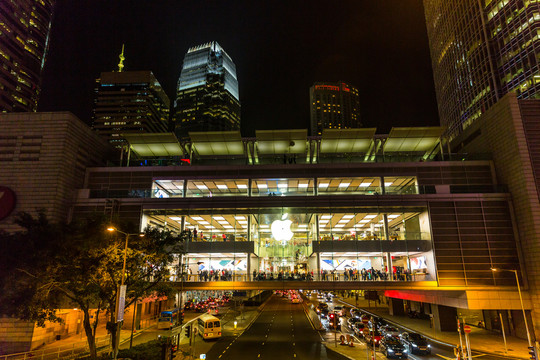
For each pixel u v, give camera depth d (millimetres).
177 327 50281
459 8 98250
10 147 45031
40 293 25344
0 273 25016
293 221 51906
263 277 43438
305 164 49469
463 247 43844
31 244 25406
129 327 49031
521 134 44469
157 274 32500
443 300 45625
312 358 31781
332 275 43750
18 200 43125
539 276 40656
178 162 53250
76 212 45750
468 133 54781
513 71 77438
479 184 47375
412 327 49281
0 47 106812
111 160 54656
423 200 45750
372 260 47031
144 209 46469
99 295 27812
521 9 77000
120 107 181500
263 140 52406
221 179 49375
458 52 98188
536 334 40312
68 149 45875
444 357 32094
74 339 41969
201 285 42812
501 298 42000
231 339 42406
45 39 127875
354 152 55031
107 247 27422
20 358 33719
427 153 54594
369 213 47219
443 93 107750
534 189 42375
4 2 109750
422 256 46250
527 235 42500
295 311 75938
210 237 48688
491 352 34656
